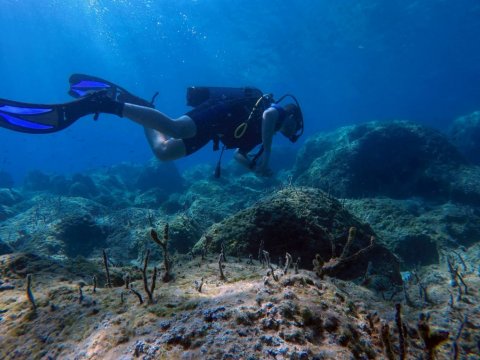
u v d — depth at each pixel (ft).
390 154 34.06
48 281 7.77
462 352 6.68
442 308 8.76
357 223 13.53
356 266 11.76
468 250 15.79
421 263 17.19
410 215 20.06
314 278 6.75
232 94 12.05
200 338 4.25
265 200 13.93
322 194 14.17
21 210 40.34
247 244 12.10
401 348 3.82
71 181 52.44
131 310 5.44
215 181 44.80
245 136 11.80
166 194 44.93
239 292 5.78
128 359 4.07
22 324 5.88
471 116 53.62
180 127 10.57
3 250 19.33
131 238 21.45
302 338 4.35
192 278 7.61
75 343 4.91
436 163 31.76
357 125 43.80
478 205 26.86
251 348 4.03
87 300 6.29
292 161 66.44
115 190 55.72
